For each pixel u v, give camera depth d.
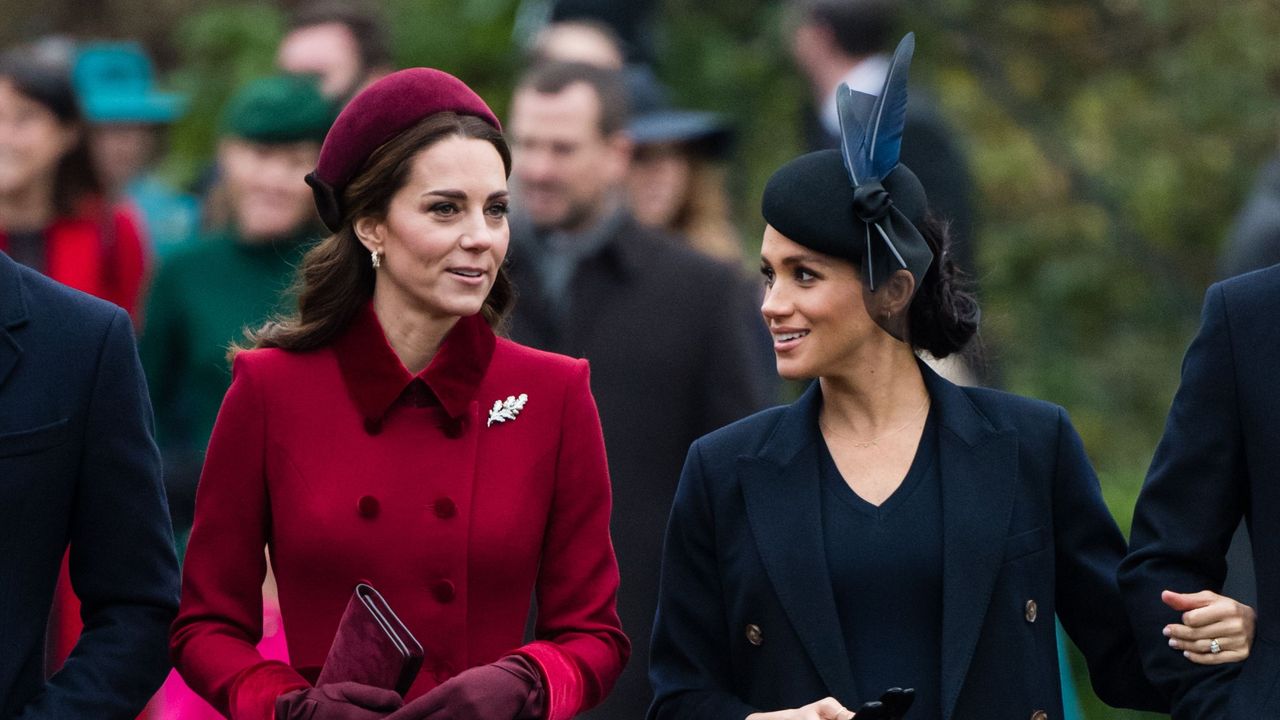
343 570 11.76
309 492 11.82
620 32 25.83
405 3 35.91
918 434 12.28
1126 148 34.16
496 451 11.99
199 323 18.39
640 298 17.20
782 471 12.22
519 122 17.28
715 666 12.45
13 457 11.59
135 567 12.01
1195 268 34.09
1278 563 11.74
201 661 11.76
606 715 16.58
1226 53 34.47
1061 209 34.47
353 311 11.99
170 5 42.81
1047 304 33.88
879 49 22.78
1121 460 32.47
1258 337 11.89
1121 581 12.11
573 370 12.23
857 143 12.04
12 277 11.88
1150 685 12.30
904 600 11.93
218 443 11.95
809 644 11.88
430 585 11.78
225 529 11.91
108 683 11.80
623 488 16.91
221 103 37.19
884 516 12.04
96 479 11.89
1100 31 34.81
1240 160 34.09
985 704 11.89
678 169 22.20
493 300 12.35
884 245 11.91
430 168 11.62
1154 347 33.72
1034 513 12.17
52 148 19.55
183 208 28.48
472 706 11.22
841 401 12.32
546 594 12.17
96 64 29.17
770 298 12.11
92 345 11.91
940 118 21.28
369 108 11.74
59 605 16.59
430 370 11.91
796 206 11.96
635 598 16.73
